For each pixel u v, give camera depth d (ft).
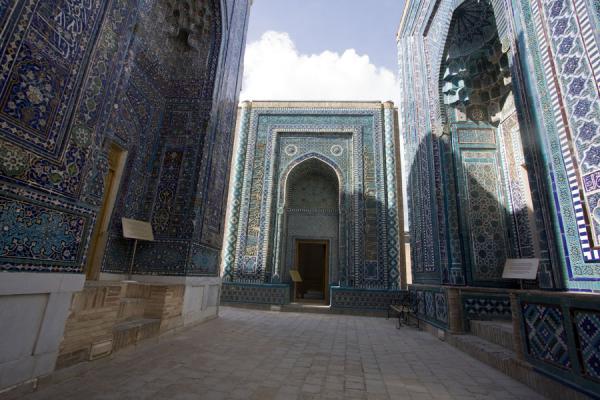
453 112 17.28
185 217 13.34
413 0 20.18
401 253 23.13
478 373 8.23
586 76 6.95
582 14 7.12
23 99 5.57
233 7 18.24
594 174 6.61
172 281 12.58
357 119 26.66
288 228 26.32
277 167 26.23
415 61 19.72
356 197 24.47
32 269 5.66
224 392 6.15
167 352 8.95
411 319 18.10
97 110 7.30
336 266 25.32
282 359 8.82
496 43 15.52
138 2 8.87
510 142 15.99
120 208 12.31
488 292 12.62
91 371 7.06
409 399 6.31
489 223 15.49
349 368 8.32
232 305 22.34
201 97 15.03
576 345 5.92
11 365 5.24
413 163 19.62
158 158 14.20
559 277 7.23
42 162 5.91
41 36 5.92
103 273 11.44
